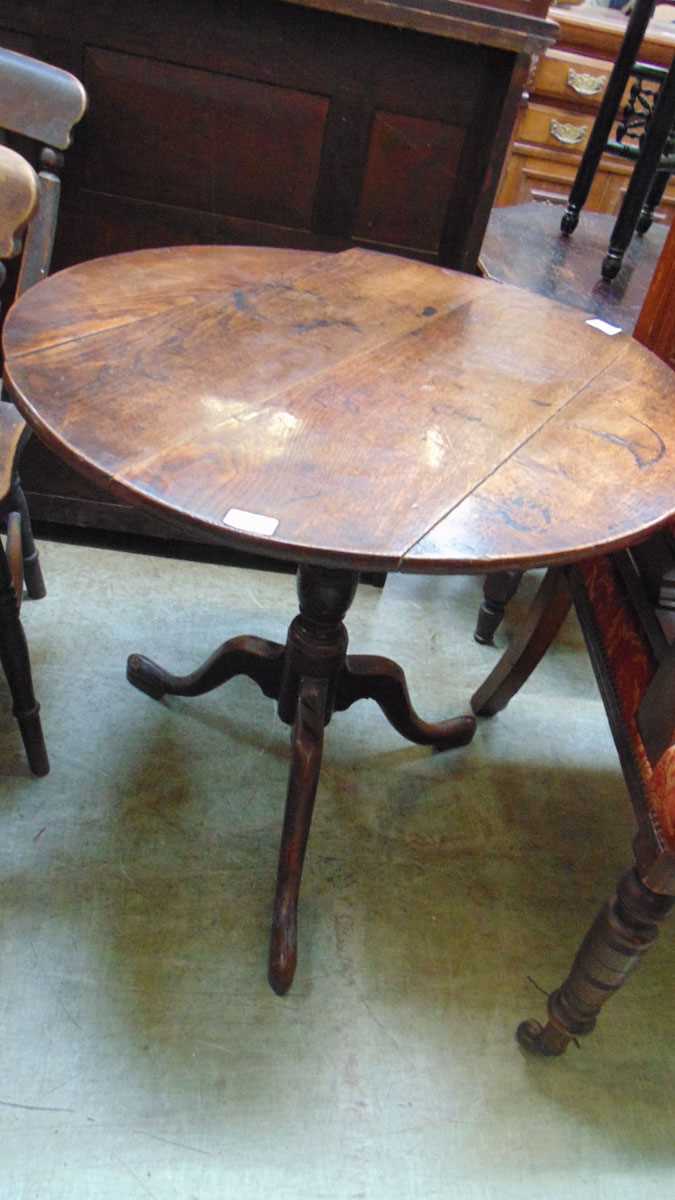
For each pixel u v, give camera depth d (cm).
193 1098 89
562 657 165
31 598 151
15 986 95
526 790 133
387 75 129
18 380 76
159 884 109
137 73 128
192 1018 96
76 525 167
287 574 172
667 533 94
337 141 136
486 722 145
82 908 104
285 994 99
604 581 105
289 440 75
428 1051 97
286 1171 85
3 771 120
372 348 96
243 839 117
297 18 124
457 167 138
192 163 137
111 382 78
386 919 110
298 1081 92
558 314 117
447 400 88
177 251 112
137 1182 82
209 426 75
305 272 115
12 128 108
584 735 146
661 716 83
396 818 124
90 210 140
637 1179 89
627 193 162
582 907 117
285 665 116
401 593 173
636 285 179
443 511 70
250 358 88
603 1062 99
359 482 72
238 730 134
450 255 148
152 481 66
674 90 149
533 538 69
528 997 104
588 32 261
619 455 83
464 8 119
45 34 125
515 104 129
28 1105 86
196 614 157
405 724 129
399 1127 90
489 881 118
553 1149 90
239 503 66
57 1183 81
